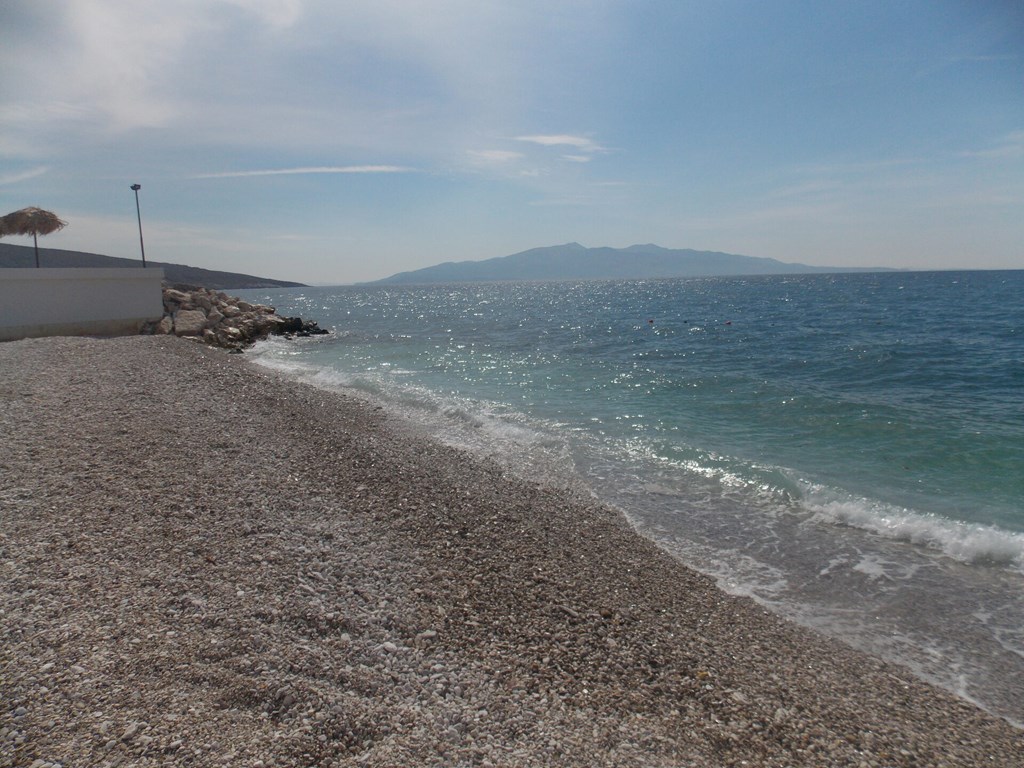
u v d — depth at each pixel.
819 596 6.21
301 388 15.59
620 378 18.97
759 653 5.06
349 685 3.97
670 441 11.61
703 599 5.95
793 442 11.58
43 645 4.01
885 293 76.25
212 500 6.70
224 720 3.52
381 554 5.95
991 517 7.98
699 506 8.54
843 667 5.00
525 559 6.27
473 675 4.27
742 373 19.59
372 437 10.86
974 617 5.83
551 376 19.58
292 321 34.94
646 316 49.59
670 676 4.54
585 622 5.15
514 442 11.55
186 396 11.73
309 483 7.66
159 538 5.69
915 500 8.61
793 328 35.38
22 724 3.32
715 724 4.05
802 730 4.09
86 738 3.26
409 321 48.84
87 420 9.24
